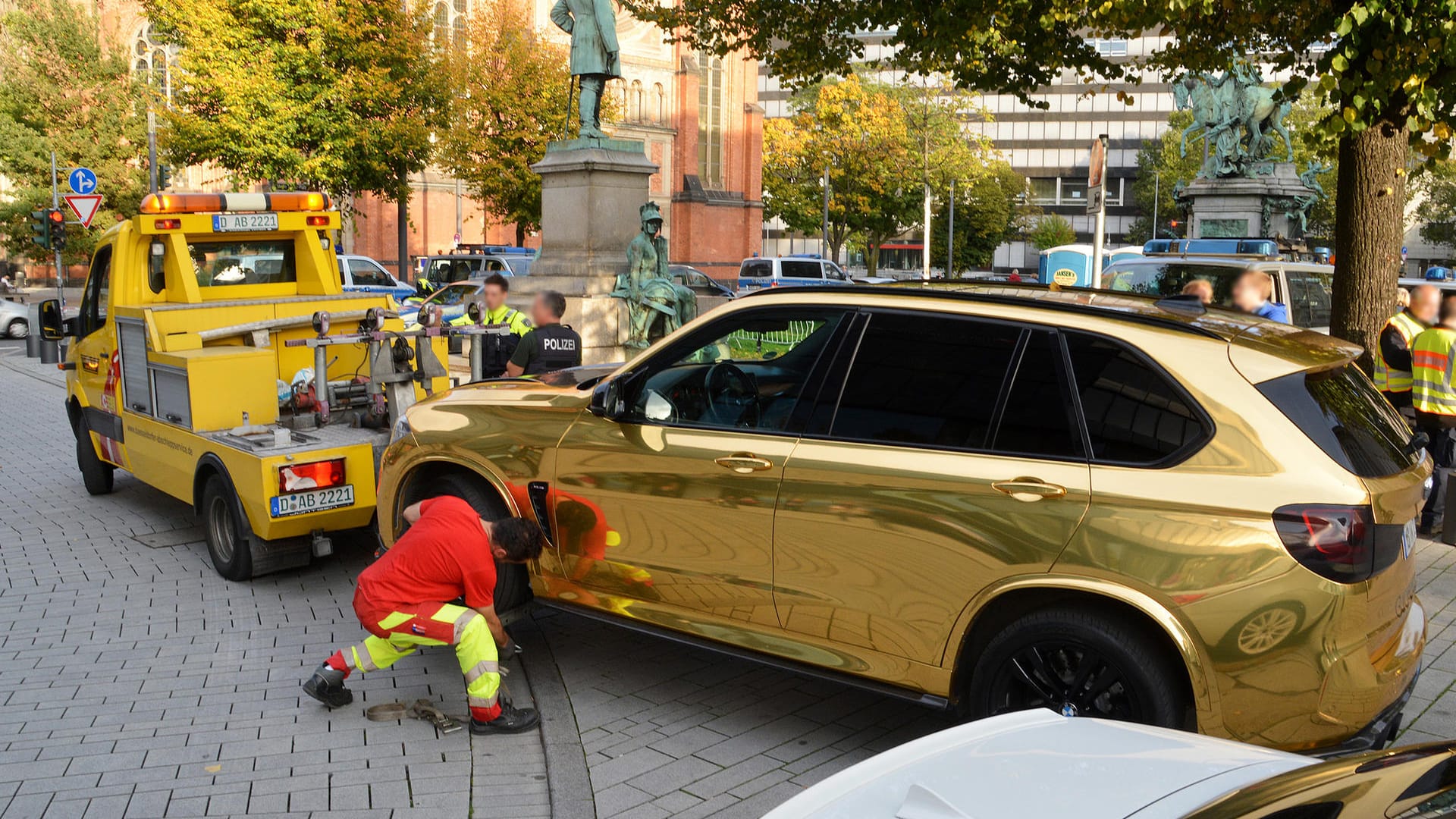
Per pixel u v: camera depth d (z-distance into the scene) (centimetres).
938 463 412
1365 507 354
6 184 5072
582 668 577
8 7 5044
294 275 885
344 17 2914
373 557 785
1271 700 358
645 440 488
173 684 550
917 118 5578
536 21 5269
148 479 819
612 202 1532
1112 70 1137
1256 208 2709
